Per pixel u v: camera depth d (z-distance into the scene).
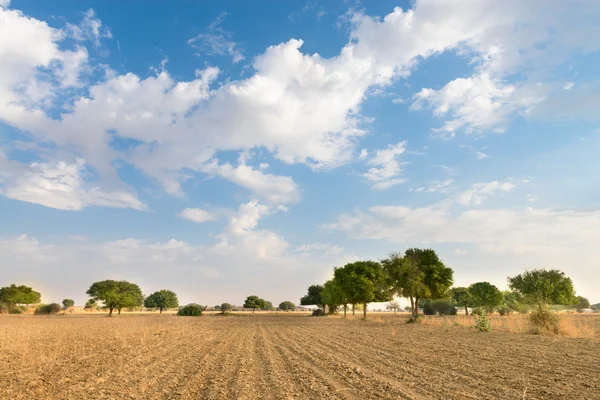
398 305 120.00
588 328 30.28
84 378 13.41
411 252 55.38
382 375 13.20
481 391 10.55
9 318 73.62
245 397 10.45
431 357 17.33
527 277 75.81
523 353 18.08
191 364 16.48
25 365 16.38
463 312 124.56
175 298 168.38
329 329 40.00
